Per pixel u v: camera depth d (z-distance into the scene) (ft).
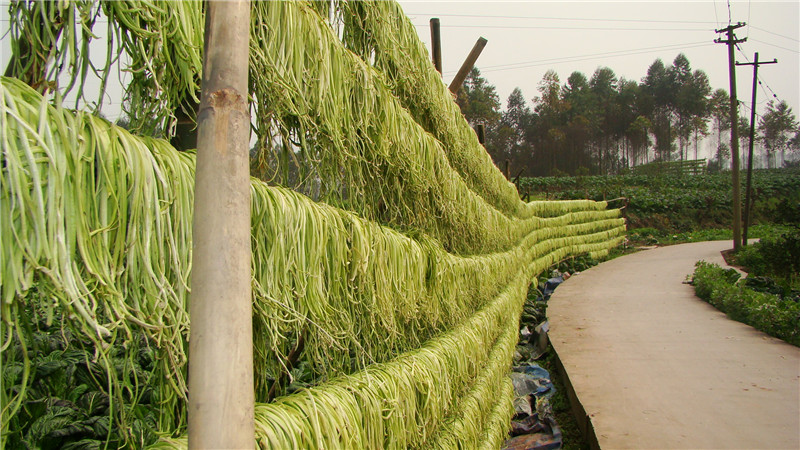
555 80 250.16
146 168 2.96
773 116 260.83
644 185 136.26
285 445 3.73
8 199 2.26
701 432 13.03
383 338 6.64
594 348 22.08
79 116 2.62
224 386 2.33
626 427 13.39
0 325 2.27
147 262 2.90
